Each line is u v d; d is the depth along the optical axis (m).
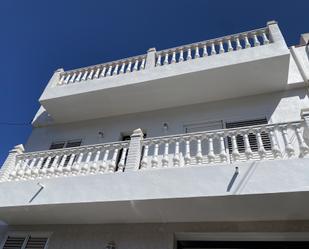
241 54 7.21
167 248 5.49
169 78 7.58
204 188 4.72
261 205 4.76
